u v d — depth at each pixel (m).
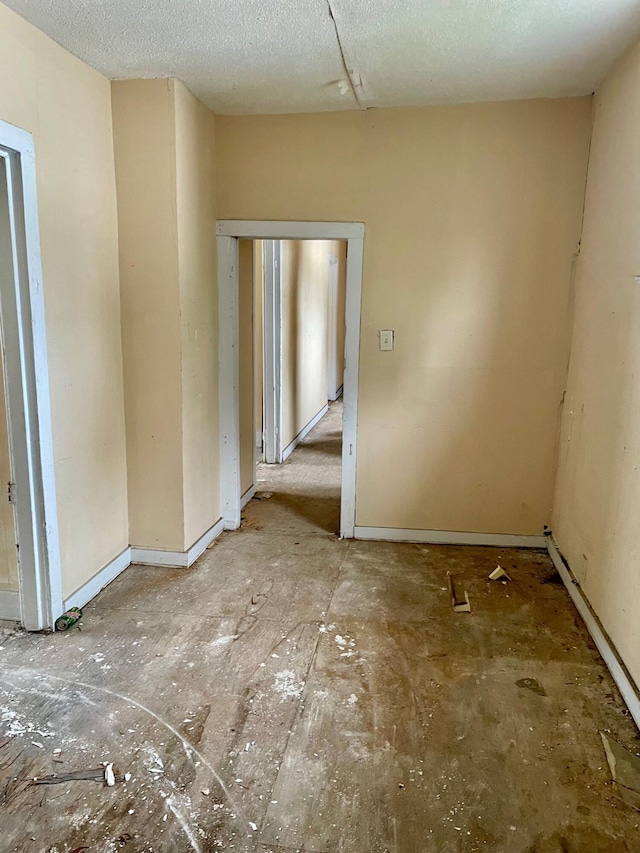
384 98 3.25
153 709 2.18
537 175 3.33
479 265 3.47
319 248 7.54
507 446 3.64
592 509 2.83
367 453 3.77
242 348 4.37
